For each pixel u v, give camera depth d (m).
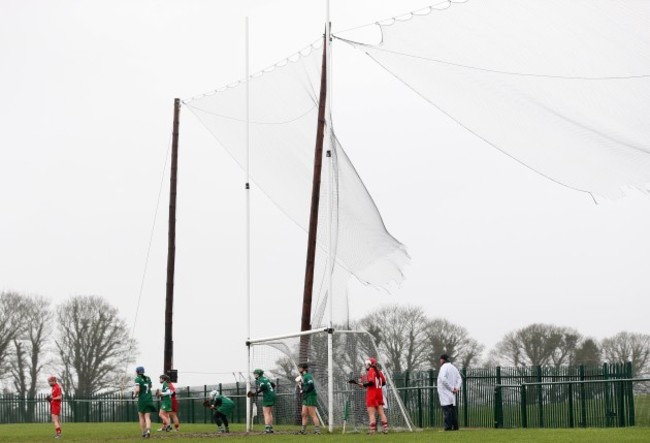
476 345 124.88
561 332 124.00
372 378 43.28
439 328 123.69
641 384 45.56
